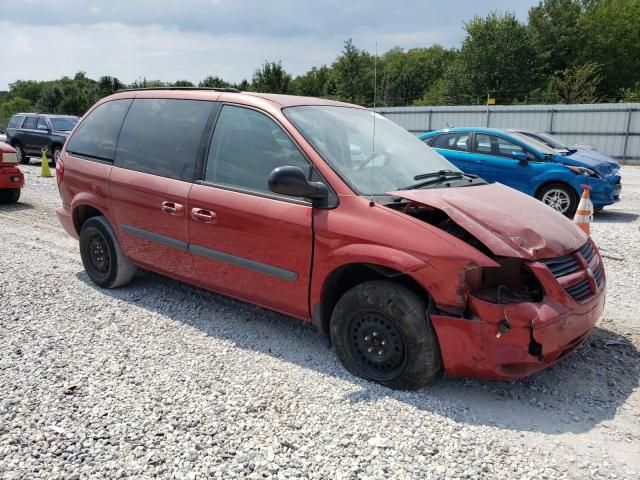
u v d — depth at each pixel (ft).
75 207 18.02
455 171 14.56
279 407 10.84
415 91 132.16
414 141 15.57
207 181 14.29
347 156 12.94
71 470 8.91
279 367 12.60
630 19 165.68
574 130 81.00
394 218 11.32
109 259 17.31
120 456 9.27
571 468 9.16
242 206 13.28
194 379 11.96
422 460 9.25
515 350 10.41
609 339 14.39
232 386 11.67
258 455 9.34
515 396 11.54
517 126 84.79
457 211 11.18
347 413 10.66
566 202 33.04
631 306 16.83
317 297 12.36
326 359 13.05
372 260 11.20
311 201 12.30
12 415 10.45
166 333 14.44
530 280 10.78
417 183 12.94
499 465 9.19
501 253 10.53
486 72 161.38
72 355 13.04
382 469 9.00
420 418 10.54
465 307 10.65
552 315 10.39
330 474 8.86
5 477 8.71
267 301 13.47
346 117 14.70
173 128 15.46
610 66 167.32
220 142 14.30
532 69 161.89
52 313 15.66
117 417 10.41
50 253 22.31
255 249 13.21
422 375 11.14
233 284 13.99
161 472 8.89
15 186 33.17
